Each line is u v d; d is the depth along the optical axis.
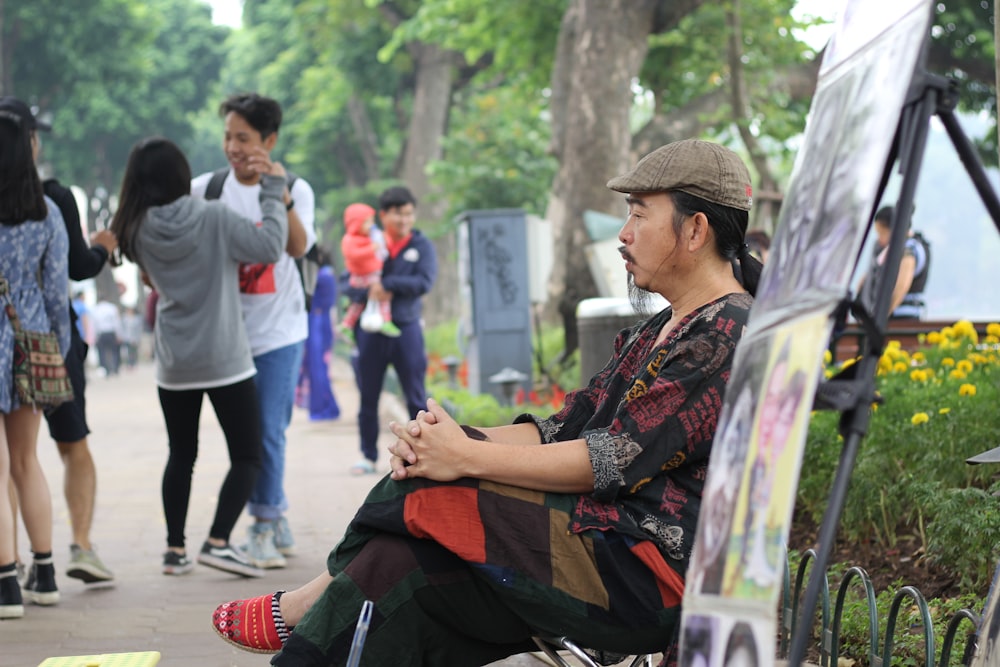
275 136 5.93
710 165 2.87
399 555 2.75
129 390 26.27
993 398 5.54
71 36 37.94
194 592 5.61
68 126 47.72
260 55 50.03
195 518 7.89
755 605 1.98
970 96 23.30
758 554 2.00
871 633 3.52
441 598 2.76
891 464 5.34
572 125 15.67
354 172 45.81
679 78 19.53
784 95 19.84
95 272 5.54
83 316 29.03
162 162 5.60
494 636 2.84
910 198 2.14
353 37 35.69
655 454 2.76
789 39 18.38
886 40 2.22
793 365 2.05
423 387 9.57
